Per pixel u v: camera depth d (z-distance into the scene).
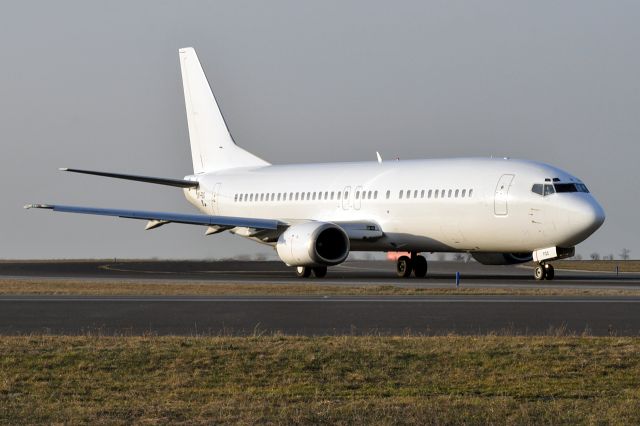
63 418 42.41
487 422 41.09
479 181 135.38
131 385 50.84
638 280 136.12
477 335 67.81
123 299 98.38
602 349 59.50
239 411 43.72
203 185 179.62
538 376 52.53
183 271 175.50
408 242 144.50
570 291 106.00
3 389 49.47
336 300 95.81
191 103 186.25
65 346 61.25
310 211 158.75
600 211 127.94
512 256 147.62
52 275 156.50
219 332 71.00
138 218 147.75
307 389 49.44
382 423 40.88
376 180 149.75
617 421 41.19
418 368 54.59
